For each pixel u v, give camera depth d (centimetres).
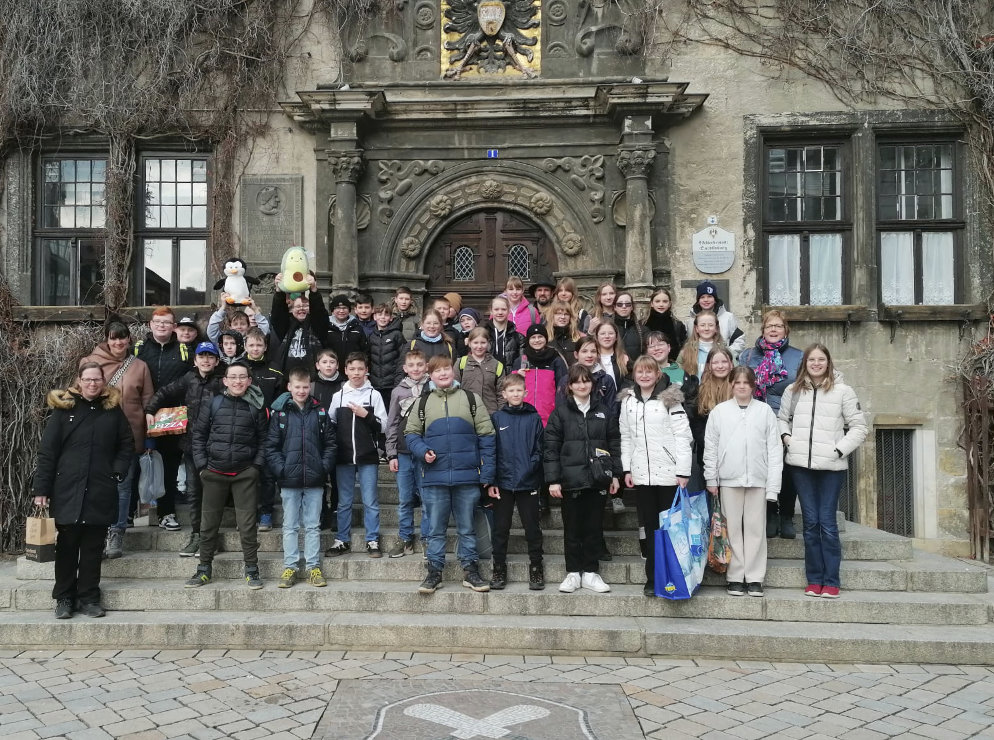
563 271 875
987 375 818
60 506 523
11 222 875
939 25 850
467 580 550
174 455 641
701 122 869
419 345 657
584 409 554
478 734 379
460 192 881
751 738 382
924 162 882
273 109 877
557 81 862
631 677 463
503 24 880
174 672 468
